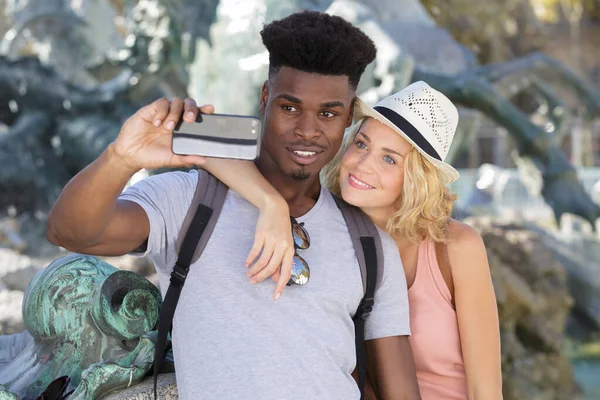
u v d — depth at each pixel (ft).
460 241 8.39
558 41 85.20
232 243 6.98
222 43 21.56
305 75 6.94
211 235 6.97
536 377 21.52
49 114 29.91
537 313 21.91
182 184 7.11
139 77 27.35
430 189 8.22
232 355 6.73
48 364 8.11
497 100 28.50
